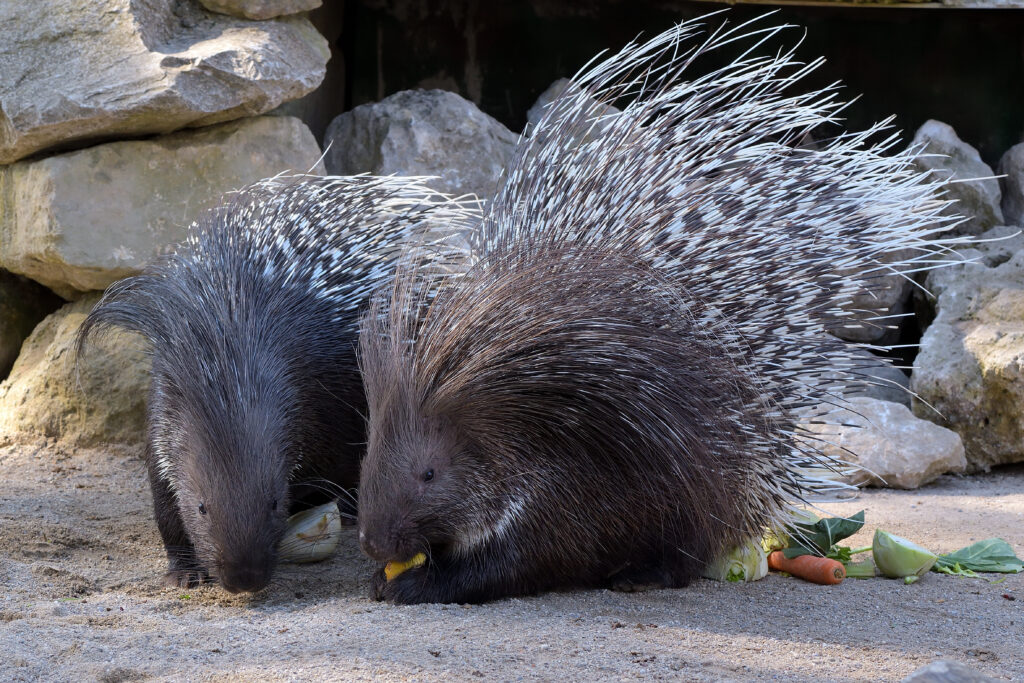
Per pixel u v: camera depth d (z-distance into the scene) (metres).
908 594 4.08
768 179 4.32
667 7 9.11
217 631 3.27
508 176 4.82
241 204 4.91
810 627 3.53
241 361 3.73
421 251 4.66
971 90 9.16
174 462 3.75
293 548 4.28
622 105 9.11
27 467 5.73
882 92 9.20
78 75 5.86
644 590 3.96
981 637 3.48
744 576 4.21
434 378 3.62
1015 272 7.64
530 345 3.62
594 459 3.70
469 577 3.73
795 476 4.29
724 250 4.10
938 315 7.52
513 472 3.66
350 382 4.24
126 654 2.99
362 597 3.90
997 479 6.93
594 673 2.85
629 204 4.26
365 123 8.01
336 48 8.89
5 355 6.73
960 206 8.52
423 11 9.15
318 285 4.30
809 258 4.17
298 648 3.05
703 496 3.71
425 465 3.59
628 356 3.65
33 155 6.12
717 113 4.72
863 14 9.09
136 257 5.95
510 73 9.23
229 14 6.33
